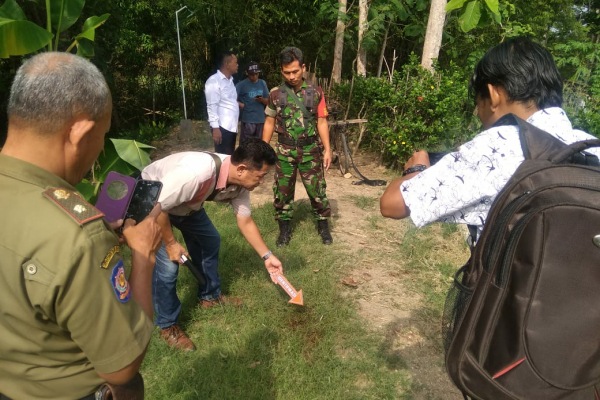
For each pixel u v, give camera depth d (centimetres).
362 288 390
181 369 292
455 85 657
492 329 131
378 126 689
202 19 1163
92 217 115
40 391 124
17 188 113
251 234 308
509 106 152
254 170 273
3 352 119
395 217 155
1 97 791
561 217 121
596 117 561
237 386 283
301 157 438
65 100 112
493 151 140
